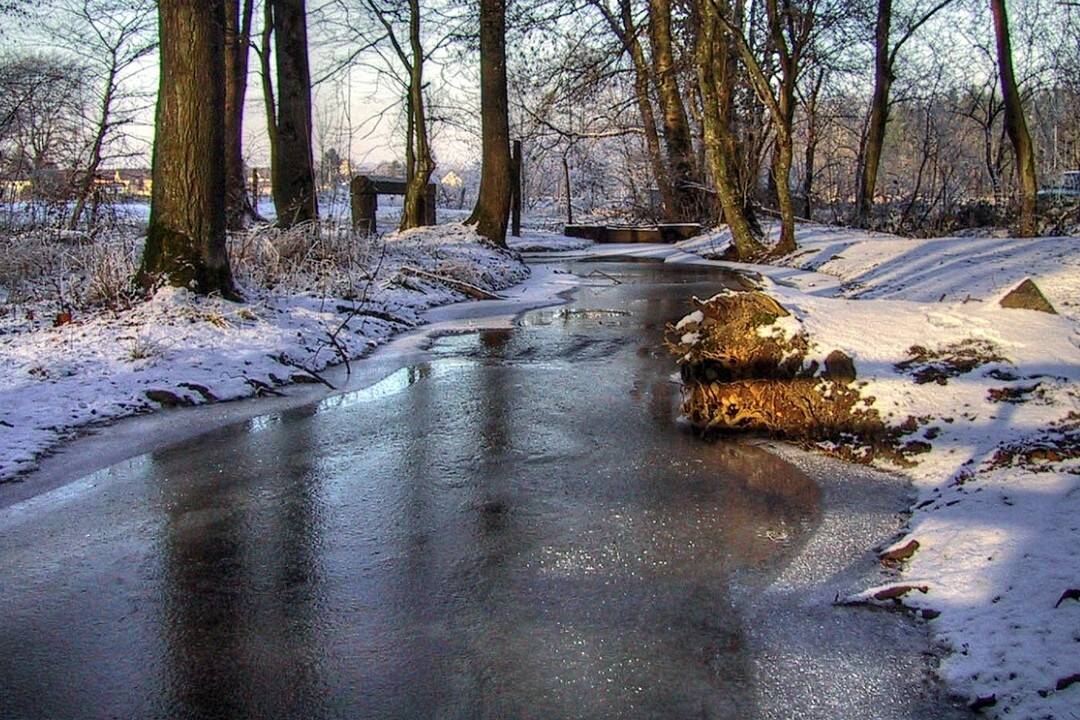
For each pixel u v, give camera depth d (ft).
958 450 18.83
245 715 10.64
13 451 20.07
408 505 17.39
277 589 13.88
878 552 15.11
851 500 17.58
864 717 10.52
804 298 25.35
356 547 15.43
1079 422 18.37
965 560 13.84
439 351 33.01
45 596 13.69
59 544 15.61
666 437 21.93
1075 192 81.41
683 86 96.37
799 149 156.25
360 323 35.58
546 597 13.56
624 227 106.22
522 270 62.90
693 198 104.47
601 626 12.67
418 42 81.71
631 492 18.11
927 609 12.89
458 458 20.33
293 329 31.60
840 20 100.53
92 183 50.85
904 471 19.02
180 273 32.27
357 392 26.58
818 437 21.01
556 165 157.58
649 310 44.16
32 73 64.85
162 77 32.14
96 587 13.98
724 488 18.31
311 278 40.60
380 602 13.42
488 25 69.46
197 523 16.53
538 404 25.08
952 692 10.98
